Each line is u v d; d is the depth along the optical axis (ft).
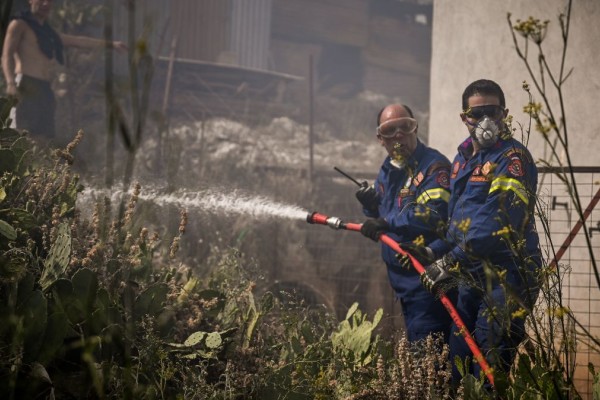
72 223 11.49
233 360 10.75
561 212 16.83
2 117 12.30
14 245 10.35
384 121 12.96
